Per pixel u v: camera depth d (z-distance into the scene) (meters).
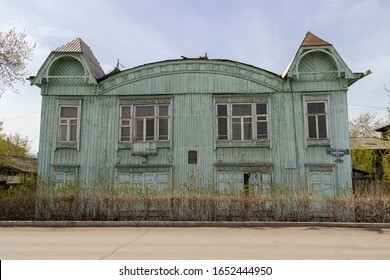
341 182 16.16
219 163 16.81
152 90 17.70
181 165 16.97
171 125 17.34
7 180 24.97
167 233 11.78
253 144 16.95
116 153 17.30
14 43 20.23
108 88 17.83
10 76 20.27
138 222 13.91
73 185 16.25
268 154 16.80
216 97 17.45
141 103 17.67
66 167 17.17
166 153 17.16
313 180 16.31
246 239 10.47
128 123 17.62
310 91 17.03
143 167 17.06
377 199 14.59
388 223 13.77
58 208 15.34
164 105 17.64
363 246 9.41
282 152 16.70
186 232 12.02
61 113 17.80
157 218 14.84
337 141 16.48
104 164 17.20
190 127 17.27
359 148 28.84
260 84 17.34
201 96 17.48
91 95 17.86
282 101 17.11
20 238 10.72
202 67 17.70
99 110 17.70
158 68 17.84
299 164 16.50
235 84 17.47
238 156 16.91
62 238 10.68
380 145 29.12
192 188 15.73
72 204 15.34
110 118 17.62
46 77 17.61
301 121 16.84
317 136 16.75
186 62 17.77
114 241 10.05
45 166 17.22
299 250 8.71
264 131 17.08
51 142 17.44
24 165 27.56
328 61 17.16
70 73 18.08
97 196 15.50
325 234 11.66
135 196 15.14
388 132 28.39
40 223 14.06
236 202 14.77
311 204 15.02
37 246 9.21
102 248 8.88
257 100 17.28
